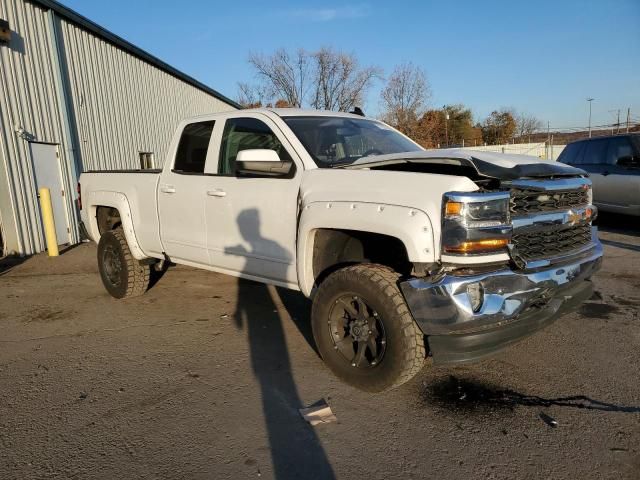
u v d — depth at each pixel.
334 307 3.38
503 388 3.34
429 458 2.59
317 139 3.97
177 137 4.91
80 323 4.94
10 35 9.12
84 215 6.03
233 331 4.58
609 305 5.06
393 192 3.02
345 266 3.66
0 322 5.07
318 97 43.38
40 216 9.82
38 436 2.87
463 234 2.73
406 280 2.94
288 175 3.78
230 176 4.26
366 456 2.62
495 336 2.83
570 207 3.35
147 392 3.40
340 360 3.38
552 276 2.99
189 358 3.98
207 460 2.61
